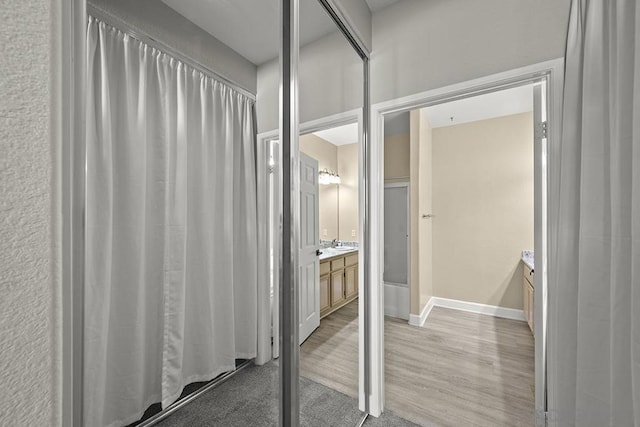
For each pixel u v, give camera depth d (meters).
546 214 1.46
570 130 1.21
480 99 3.30
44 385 0.38
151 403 0.78
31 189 0.37
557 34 1.38
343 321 1.87
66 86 0.46
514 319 3.61
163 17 0.81
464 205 3.97
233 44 1.04
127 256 0.71
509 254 3.69
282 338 1.22
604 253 0.96
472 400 1.97
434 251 4.16
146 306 0.76
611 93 0.89
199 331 0.92
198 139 0.91
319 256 1.67
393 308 3.62
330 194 1.75
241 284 1.07
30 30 0.37
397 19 1.83
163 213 0.81
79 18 0.50
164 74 0.81
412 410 1.88
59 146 0.41
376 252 1.88
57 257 0.40
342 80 1.71
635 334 0.69
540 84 1.54
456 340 2.98
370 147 1.90
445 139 4.11
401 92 1.80
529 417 1.80
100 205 0.65
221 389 0.99
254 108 1.12
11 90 0.36
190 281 0.89
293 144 1.27
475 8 1.58
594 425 0.98
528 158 3.62
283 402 1.21
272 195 1.20
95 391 0.63
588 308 1.00
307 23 1.46
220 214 0.99
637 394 0.68
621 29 0.82
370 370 1.86
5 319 0.34
